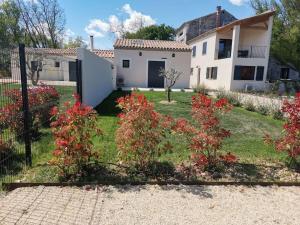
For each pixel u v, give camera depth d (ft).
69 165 13.38
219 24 96.68
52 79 30.55
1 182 12.62
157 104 41.96
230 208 11.24
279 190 13.08
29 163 14.64
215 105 15.26
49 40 134.41
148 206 11.15
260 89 63.21
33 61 23.90
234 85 63.57
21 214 10.12
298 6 57.62
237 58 62.49
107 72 51.31
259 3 71.87
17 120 17.48
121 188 12.67
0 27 115.55
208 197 12.10
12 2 120.98
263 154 18.21
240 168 15.43
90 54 30.68
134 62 76.64
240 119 31.89
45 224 9.58
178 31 121.90
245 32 71.56
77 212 10.46
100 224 9.76
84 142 13.76
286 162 16.43
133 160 14.60
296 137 15.40
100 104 38.83
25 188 12.29
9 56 13.53
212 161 15.06
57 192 12.01
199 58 86.07
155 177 13.78
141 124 13.97
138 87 76.89
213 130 15.24
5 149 14.99
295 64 61.72
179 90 68.03
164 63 77.30
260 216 10.72
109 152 17.17
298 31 55.62
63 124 13.66
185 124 15.20
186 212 10.80
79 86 25.95
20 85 14.44
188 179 13.67
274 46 62.90
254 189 13.10
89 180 13.16
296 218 10.67
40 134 20.35
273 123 29.78
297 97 15.81
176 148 18.63
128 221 10.02
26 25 126.21
